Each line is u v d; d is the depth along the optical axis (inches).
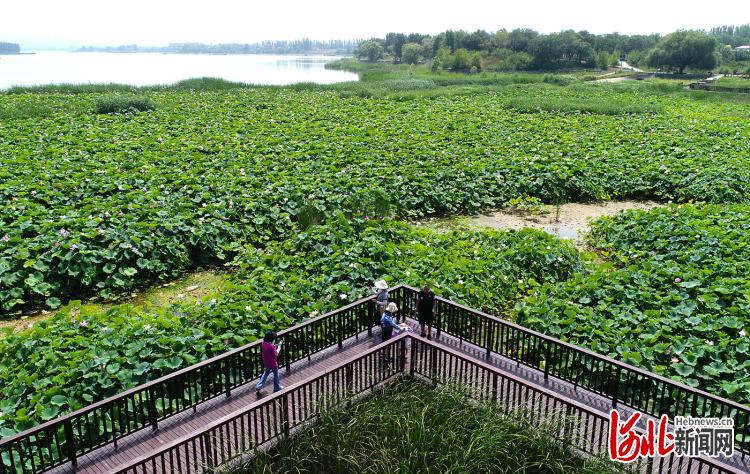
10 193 721.6
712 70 3941.9
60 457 304.5
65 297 577.0
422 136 1207.6
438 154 1037.2
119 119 1364.4
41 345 423.2
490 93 2215.8
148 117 1396.4
